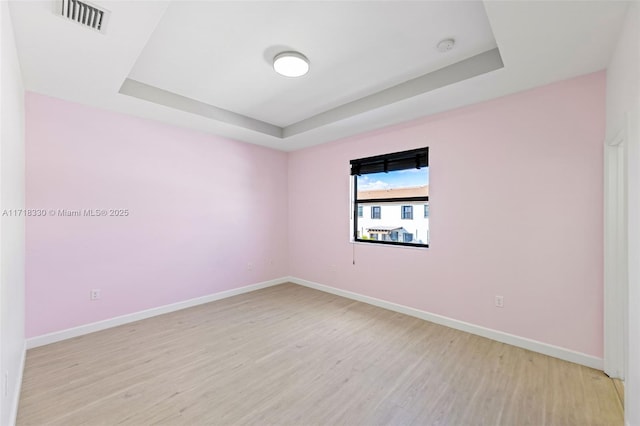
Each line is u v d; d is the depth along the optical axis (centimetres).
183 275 376
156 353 254
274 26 201
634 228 150
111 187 315
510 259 271
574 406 184
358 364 236
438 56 240
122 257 323
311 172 477
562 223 243
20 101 228
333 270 444
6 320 159
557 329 246
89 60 213
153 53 234
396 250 363
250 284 457
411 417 176
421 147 337
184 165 377
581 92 234
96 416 176
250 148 457
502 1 154
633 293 151
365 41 219
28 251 263
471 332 296
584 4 156
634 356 150
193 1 176
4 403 150
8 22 157
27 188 262
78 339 282
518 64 218
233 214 434
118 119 320
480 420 173
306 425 170
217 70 262
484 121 287
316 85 293
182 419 174
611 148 218
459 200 305
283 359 244
